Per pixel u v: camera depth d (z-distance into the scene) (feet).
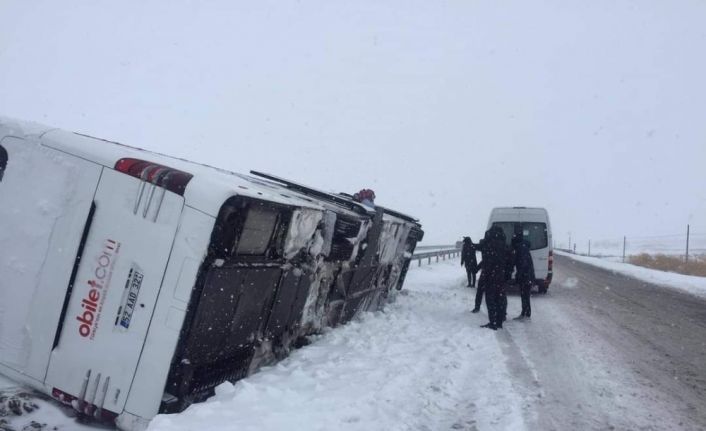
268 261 16.84
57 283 14.70
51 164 15.25
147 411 13.74
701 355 27.45
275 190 20.22
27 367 14.80
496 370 22.06
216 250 14.11
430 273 69.77
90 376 14.20
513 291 55.83
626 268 117.60
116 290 14.20
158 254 13.98
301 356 20.90
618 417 17.20
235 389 15.75
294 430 13.47
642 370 23.53
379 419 15.03
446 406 17.15
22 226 15.20
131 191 14.42
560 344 28.22
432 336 27.73
